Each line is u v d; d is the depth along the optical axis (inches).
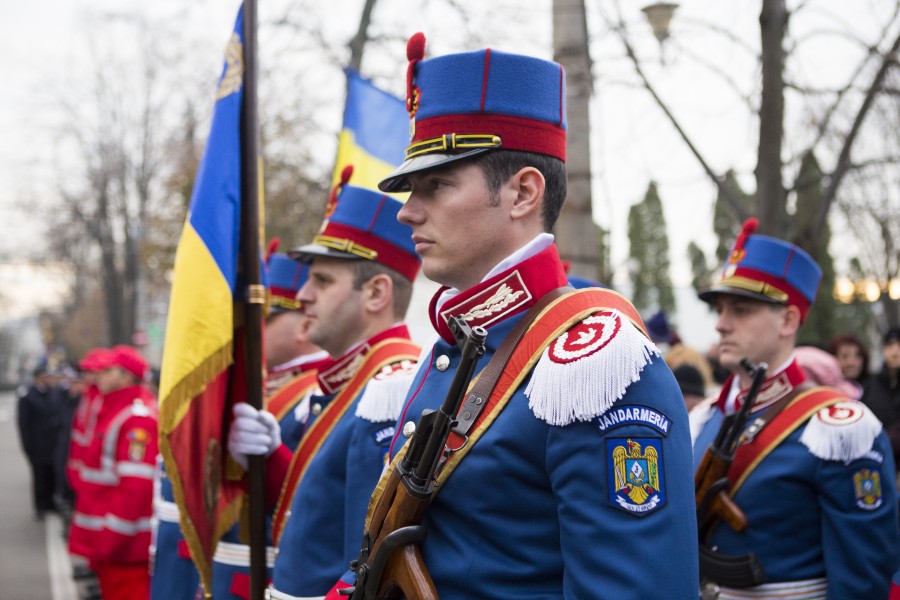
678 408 67.1
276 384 166.7
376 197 124.0
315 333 124.1
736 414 120.9
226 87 126.6
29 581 336.2
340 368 122.5
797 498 120.0
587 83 168.6
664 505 63.9
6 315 2281.0
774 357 128.3
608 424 65.0
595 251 168.1
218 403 124.3
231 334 119.6
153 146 943.0
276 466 124.2
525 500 67.5
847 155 196.5
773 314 128.3
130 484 231.9
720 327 130.8
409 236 125.3
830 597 117.0
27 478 684.7
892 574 118.0
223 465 127.3
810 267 130.6
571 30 168.1
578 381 65.7
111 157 973.8
